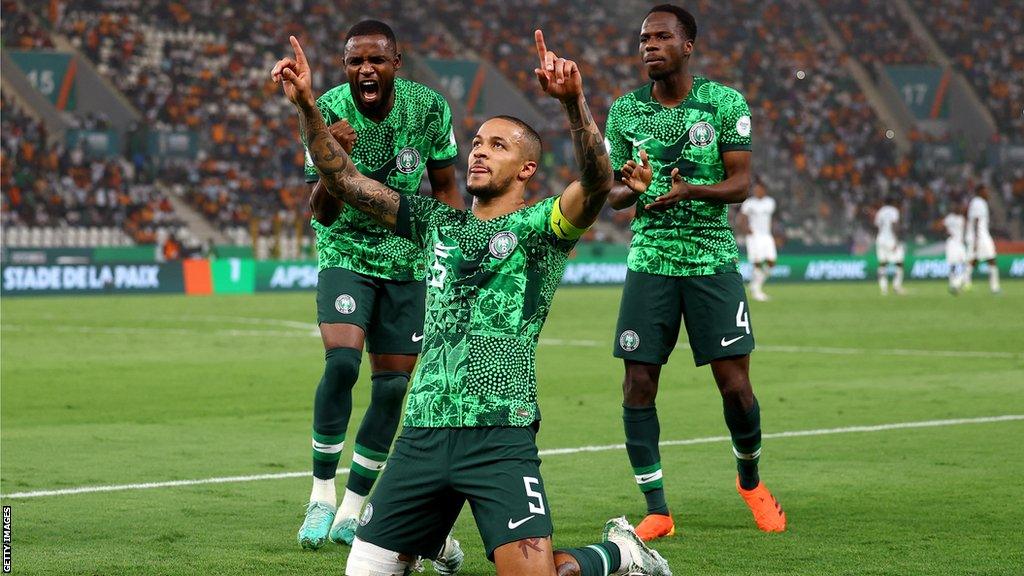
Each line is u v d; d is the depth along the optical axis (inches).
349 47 297.6
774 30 2405.3
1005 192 2217.0
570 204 205.2
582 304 1307.8
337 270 300.7
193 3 2041.1
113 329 970.1
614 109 330.0
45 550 278.4
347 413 293.0
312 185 295.6
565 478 376.8
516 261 207.3
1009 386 609.0
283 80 220.2
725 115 317.1
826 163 2182.6
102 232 1654.8
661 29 316.5
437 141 311.0
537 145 213.0
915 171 2215.8
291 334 934.4
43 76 1824.6
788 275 1831.9
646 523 298.8
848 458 407.5
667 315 315.6
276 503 337.4
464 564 273.9
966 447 428.1
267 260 1566.2
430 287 212.5
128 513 322.0
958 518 314.7
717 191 311.3
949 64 2464.3
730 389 311.1
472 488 201.2
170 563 266.7
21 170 1658.5
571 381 642.8
